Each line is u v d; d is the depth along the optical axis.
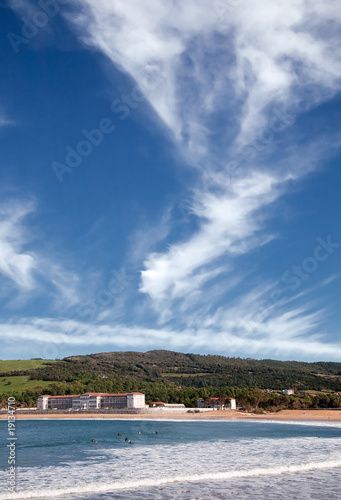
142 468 47.25
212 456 56.78
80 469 46.94
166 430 110.00
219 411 186.75
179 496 34.34
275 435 90.81
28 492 35.59
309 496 34.19
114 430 113.50
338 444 70.25
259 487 37.47
